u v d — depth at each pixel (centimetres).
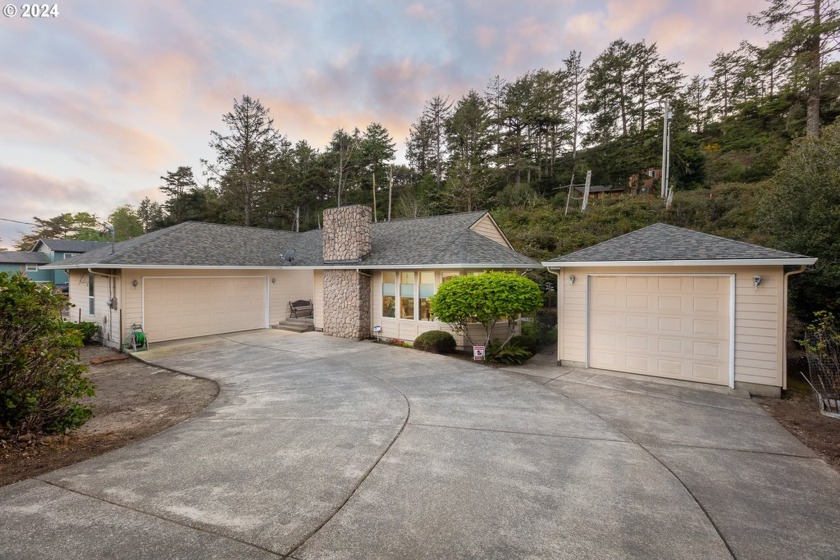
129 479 380
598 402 676
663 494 373
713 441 511
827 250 926
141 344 1188
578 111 4112
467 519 323
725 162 2962
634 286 870
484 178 3120
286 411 616
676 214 2150
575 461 443
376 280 1345
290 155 3812
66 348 528
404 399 677
